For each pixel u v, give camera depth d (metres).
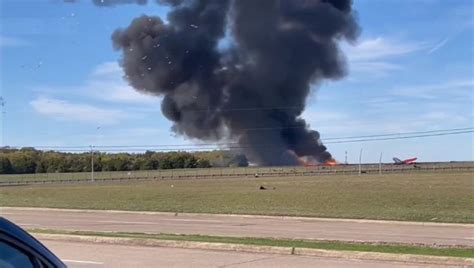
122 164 160.38
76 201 43.34
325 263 12.99
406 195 47.31
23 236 3.28
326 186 64.75
